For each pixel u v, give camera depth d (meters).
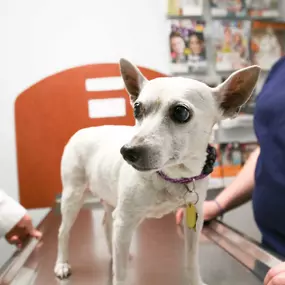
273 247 0.84
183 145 0.51
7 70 1.28
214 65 1.34
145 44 1.33
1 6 1.26
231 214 1.26
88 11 1.30
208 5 1.33
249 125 1.38
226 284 0.64
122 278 0.58
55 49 1.30
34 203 1.22
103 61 1.32
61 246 0.73
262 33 1.35
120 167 0.61
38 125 1.19
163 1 1.31
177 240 0.88
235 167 1.37
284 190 0.80
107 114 1.20
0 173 1.30
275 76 0.91
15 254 0.82
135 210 0.56
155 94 0.51
